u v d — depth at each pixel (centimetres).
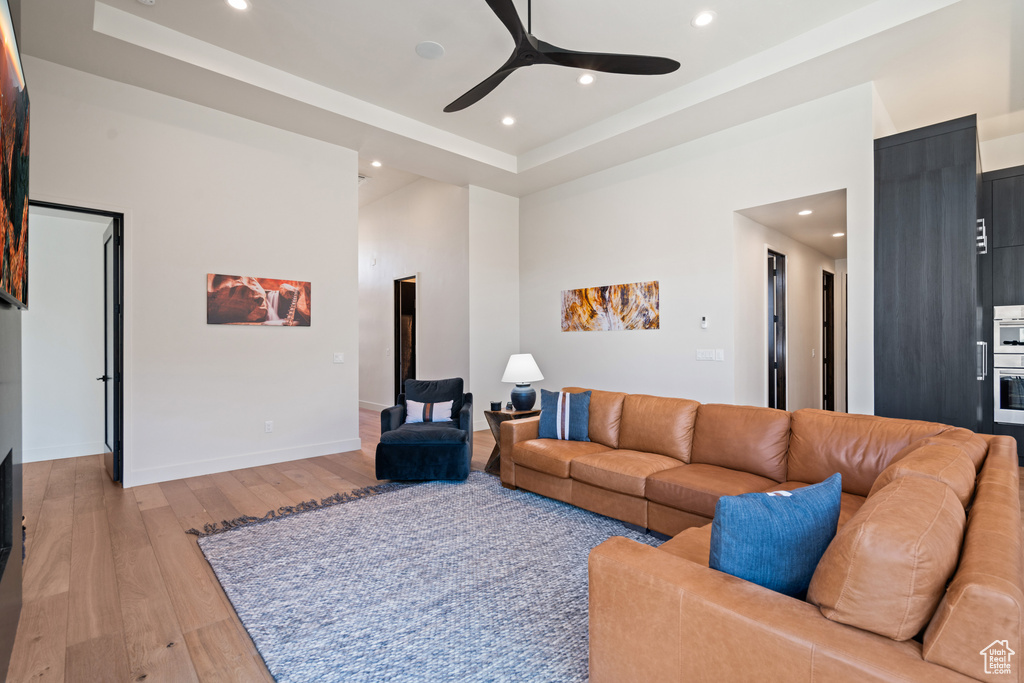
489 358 617
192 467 396
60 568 240
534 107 439
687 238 470
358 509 323
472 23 323
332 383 477
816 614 104
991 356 428
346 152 486
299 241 454
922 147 341
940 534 98
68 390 469
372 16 315
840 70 347
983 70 347
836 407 751
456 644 180
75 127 345
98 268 482
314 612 202
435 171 550
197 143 397
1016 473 153
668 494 259
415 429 401
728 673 108
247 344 425
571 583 225
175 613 202
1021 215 416
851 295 371
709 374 455
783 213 448
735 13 314
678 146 478
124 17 311
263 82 371
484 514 314
